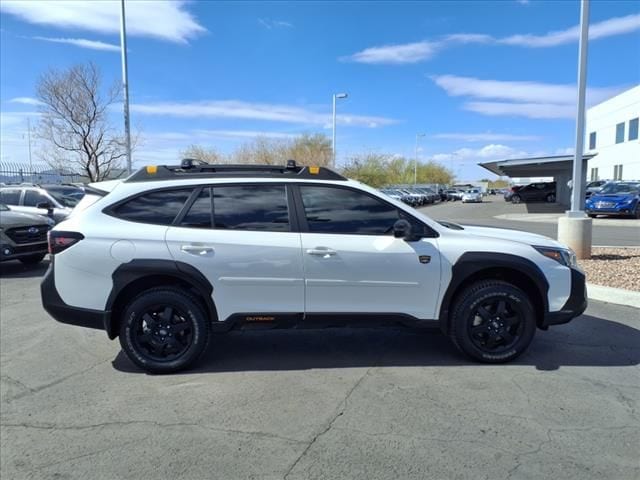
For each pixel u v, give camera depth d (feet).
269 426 11.94
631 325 19.79
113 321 15.25
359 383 14.39
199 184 15.53
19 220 33.24
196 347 15.25
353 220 15.61
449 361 16.07
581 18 31.83
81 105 91.15
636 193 78.59
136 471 10.16
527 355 16.52
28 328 20.39
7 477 10.02
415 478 9.79
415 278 15.33
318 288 15.21
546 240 16.39
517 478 9.77
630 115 140.56
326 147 149.79
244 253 14.98
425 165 352.08
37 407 13.14
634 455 10.55
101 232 14.98
